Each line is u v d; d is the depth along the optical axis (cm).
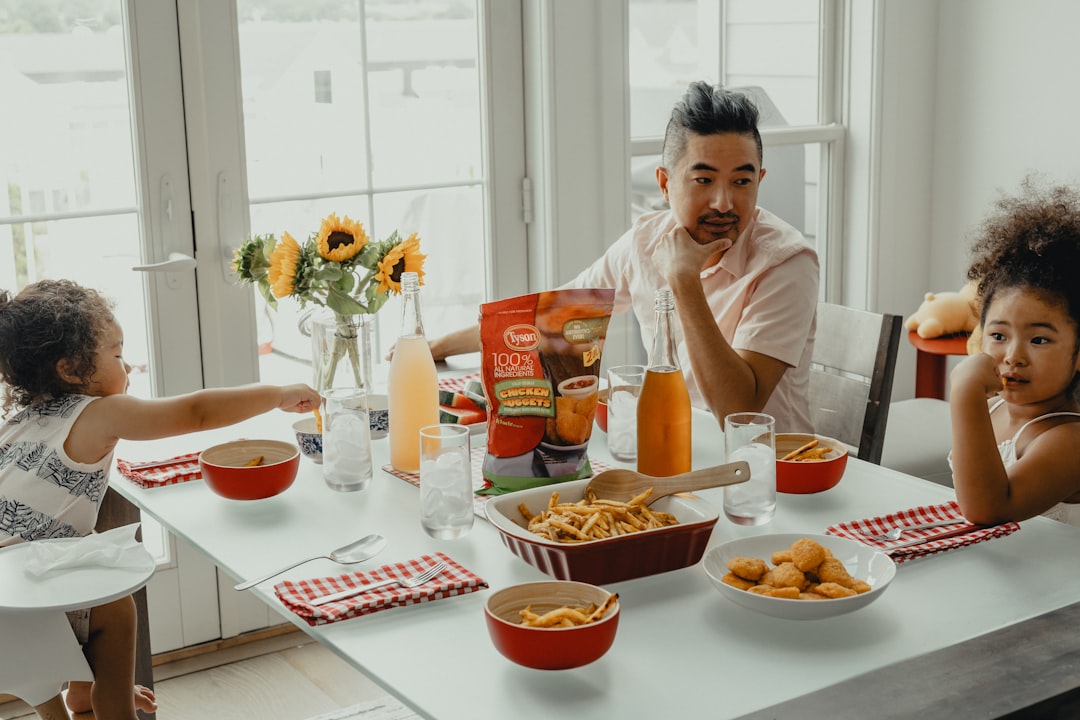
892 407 286
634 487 136
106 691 180
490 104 269
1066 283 147
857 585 116
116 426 169
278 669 252
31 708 237
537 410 149
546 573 125
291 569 129
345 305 171
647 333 221
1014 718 96
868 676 102
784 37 312
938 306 306
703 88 188
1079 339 149
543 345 148
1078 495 160
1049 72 302
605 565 122
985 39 315
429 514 137
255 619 264
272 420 192
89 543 140
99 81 231
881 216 325
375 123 260
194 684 246
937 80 329
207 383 249
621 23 274
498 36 267
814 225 331
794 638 111
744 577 119
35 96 227
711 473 133
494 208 275
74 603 127
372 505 150
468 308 280
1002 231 156
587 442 152
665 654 109
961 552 132
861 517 142
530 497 135
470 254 278
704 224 190
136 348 244
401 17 259
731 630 113
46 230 232
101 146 234
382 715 229
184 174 239
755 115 188
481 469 161
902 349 340
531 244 281
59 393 175
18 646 156
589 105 274
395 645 112
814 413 212
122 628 179
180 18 233
